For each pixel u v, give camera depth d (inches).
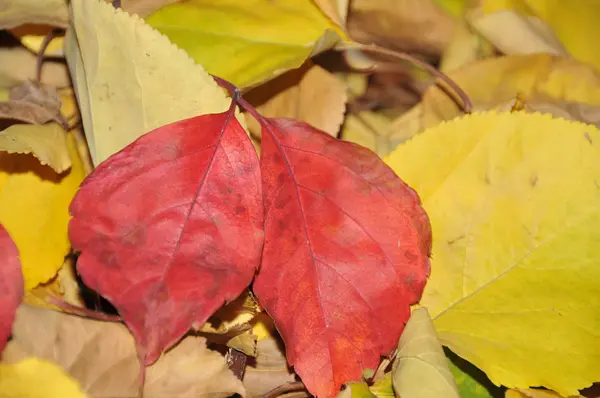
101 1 13.1
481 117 13.9
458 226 14.0
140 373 12.6
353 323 13.1
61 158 13.7
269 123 13.4
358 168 13.3
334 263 13.1
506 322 14.0
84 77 13.5
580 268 13.8
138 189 12.7
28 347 12.6
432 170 14.0
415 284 13.2
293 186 13.2
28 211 13.6
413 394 13.4
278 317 13.0
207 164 12.9
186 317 12.5
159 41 13.1
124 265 12.5
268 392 13.8
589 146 13.7
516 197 13.9
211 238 12.7
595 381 13.7
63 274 13.7
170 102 13.2
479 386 14.2
